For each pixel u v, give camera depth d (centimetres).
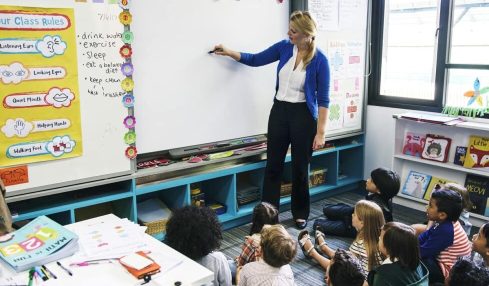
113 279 142
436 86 371
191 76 306
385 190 289
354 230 321
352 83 397
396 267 185
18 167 237
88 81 252
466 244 236
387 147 407
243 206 350
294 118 320
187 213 183
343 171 431
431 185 373
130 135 273
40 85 237
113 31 257
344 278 191
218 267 185
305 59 310
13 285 136
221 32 317
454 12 356
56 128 245
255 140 348
